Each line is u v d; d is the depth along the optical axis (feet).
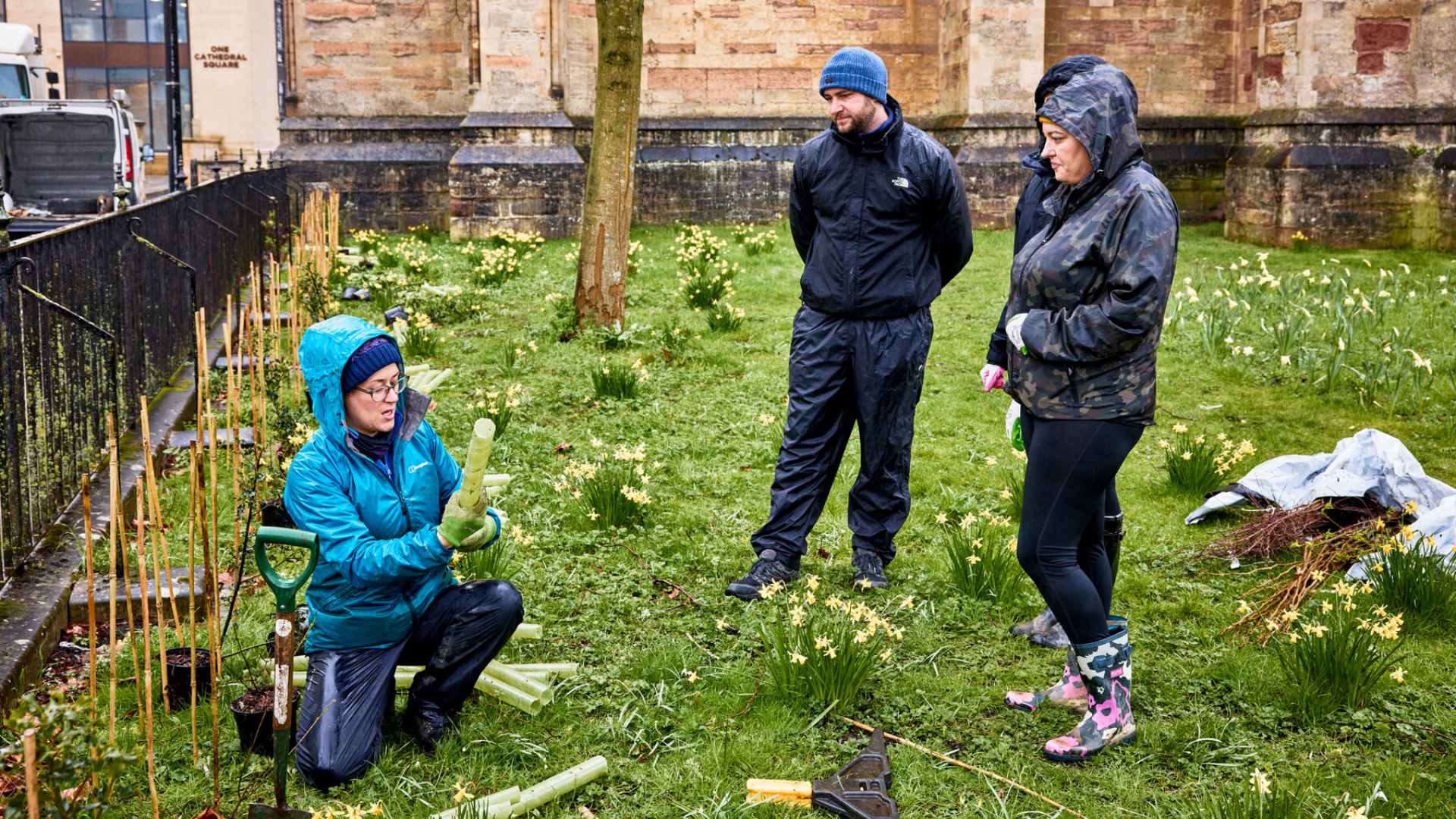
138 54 120.98
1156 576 15.30
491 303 34.45
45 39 119.34
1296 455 19.34
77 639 12.69
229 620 12.23
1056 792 10.09
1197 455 18.66
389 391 10.08
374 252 46.91
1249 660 12.50
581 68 60.03
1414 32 51.11
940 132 61.52
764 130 63.21
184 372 23.98
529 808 9.70
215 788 9.64
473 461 9.61
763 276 40.57
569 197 57.62
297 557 14.82
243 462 16.71
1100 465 10.25
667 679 12.10
